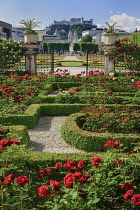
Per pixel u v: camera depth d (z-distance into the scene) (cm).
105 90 1026
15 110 800
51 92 1273
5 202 294
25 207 324
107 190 337
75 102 943
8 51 1831
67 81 1405
